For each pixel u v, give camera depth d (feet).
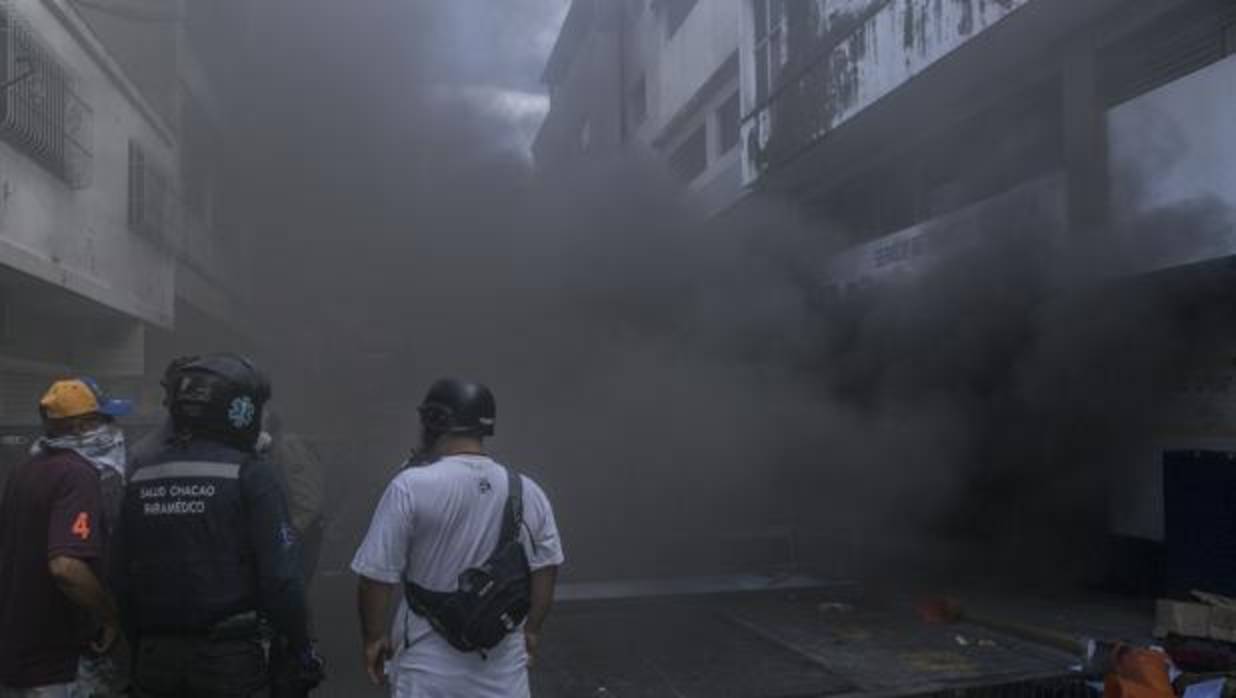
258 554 8.09
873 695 14.32
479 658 8.35
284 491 8.62
